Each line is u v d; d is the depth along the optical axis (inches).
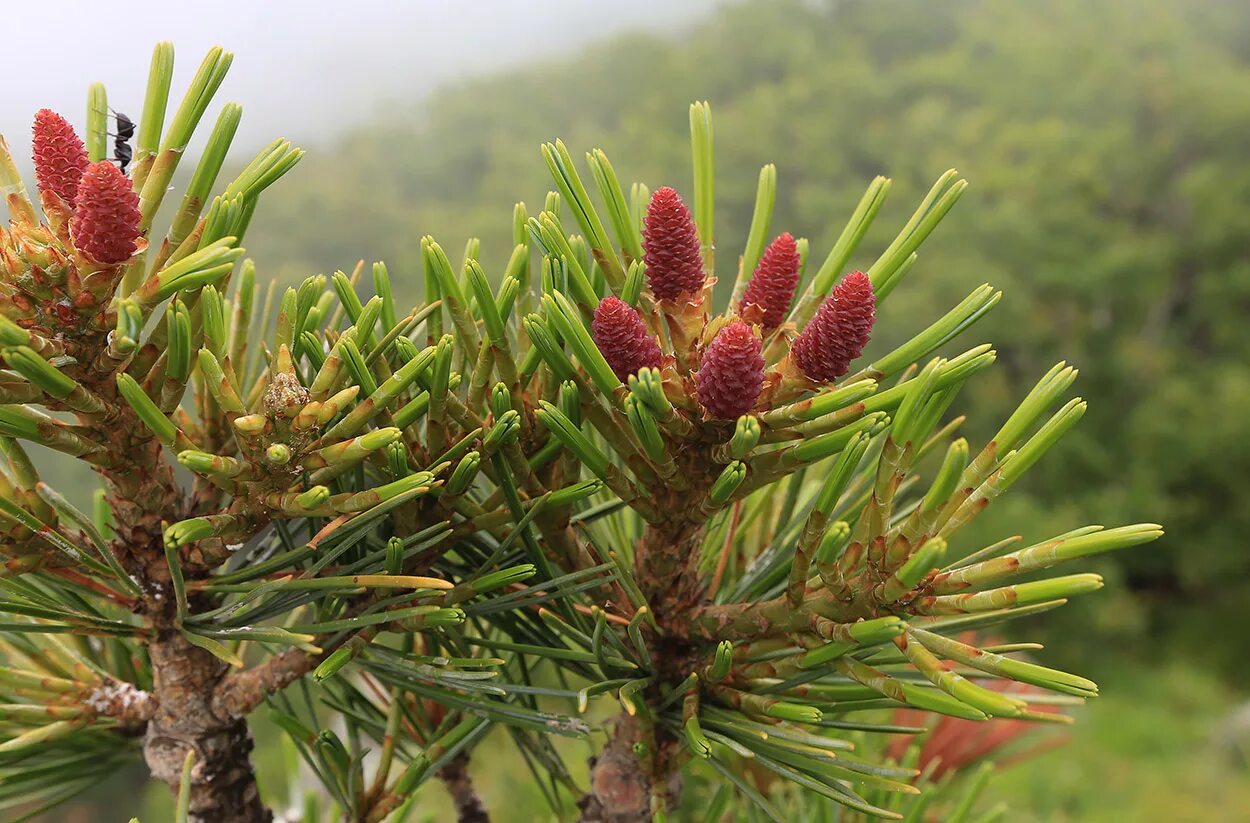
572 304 5.4
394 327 5.2
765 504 7.0
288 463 4.8
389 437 4.6
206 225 4.9
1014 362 130.5
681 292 5.5
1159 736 85.2
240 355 6.0
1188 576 110.9
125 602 5.8
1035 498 115.1
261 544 6.2
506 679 6.9
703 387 5.0
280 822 8.5
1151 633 113.1
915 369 5.7
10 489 5.2
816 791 5.1
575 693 5.4
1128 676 102.9
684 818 9.7
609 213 5.7
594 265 5.7
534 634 6.4
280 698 6.7
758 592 6.5
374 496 4.8
